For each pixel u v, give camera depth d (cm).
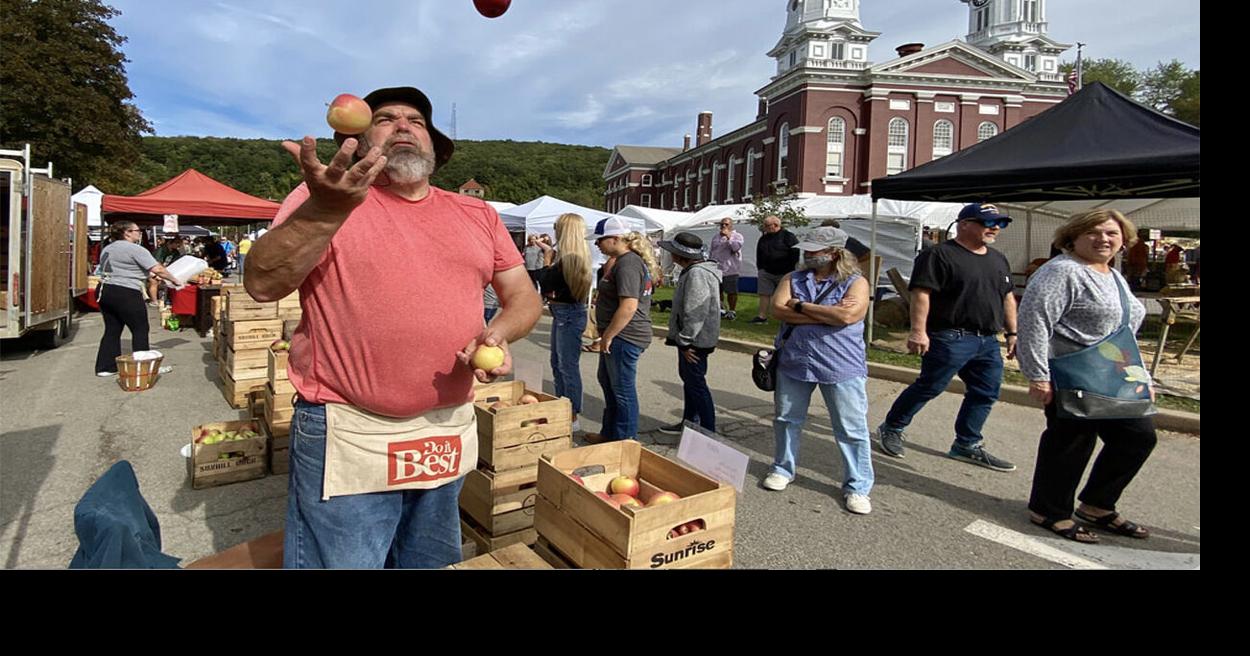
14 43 2694
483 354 194
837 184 3422
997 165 701
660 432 572
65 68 2830
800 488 447
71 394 668
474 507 328
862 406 406
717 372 848
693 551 238
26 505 393
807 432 582
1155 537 375
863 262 964
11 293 802
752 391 746
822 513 405
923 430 587
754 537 369
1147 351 971
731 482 257
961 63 3359
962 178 731
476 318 204
